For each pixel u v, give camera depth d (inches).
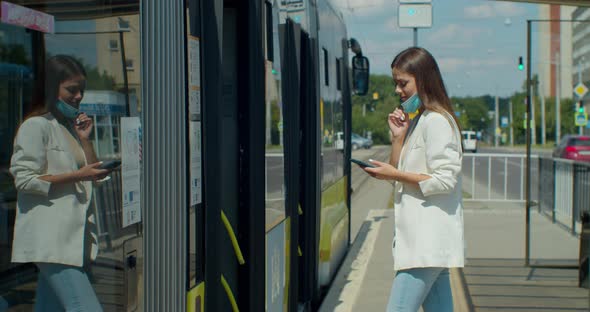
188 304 121.0
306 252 246.4
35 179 80.4
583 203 442.3
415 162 152.4
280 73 192.7
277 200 186.1
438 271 152.9
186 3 122.2
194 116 125.4
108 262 93.7
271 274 178.4
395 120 164.9
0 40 74.2
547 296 304.8
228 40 158.6
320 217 255.0
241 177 158.9
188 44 122.8
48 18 81.7
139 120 102.2
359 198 794.8
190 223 122.8
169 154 112.7
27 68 78.5
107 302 93.4
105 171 93.1
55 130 83.4
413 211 151.2
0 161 75.4
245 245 159.0
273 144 180.4
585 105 1904.5
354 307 292.4
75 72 86.8
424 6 480.7
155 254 106.8
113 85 95.3
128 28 99.6
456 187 151.9
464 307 285.9
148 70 105.3
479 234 492.7
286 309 201.2
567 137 1499.8
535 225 536.4
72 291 86.4
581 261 321.1
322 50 275.3
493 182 960.3
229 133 159.0
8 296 76.8
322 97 269.0
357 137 2977.4
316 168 248.4
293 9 220.1
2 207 75.8
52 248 83.4
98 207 91.7
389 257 407.8
